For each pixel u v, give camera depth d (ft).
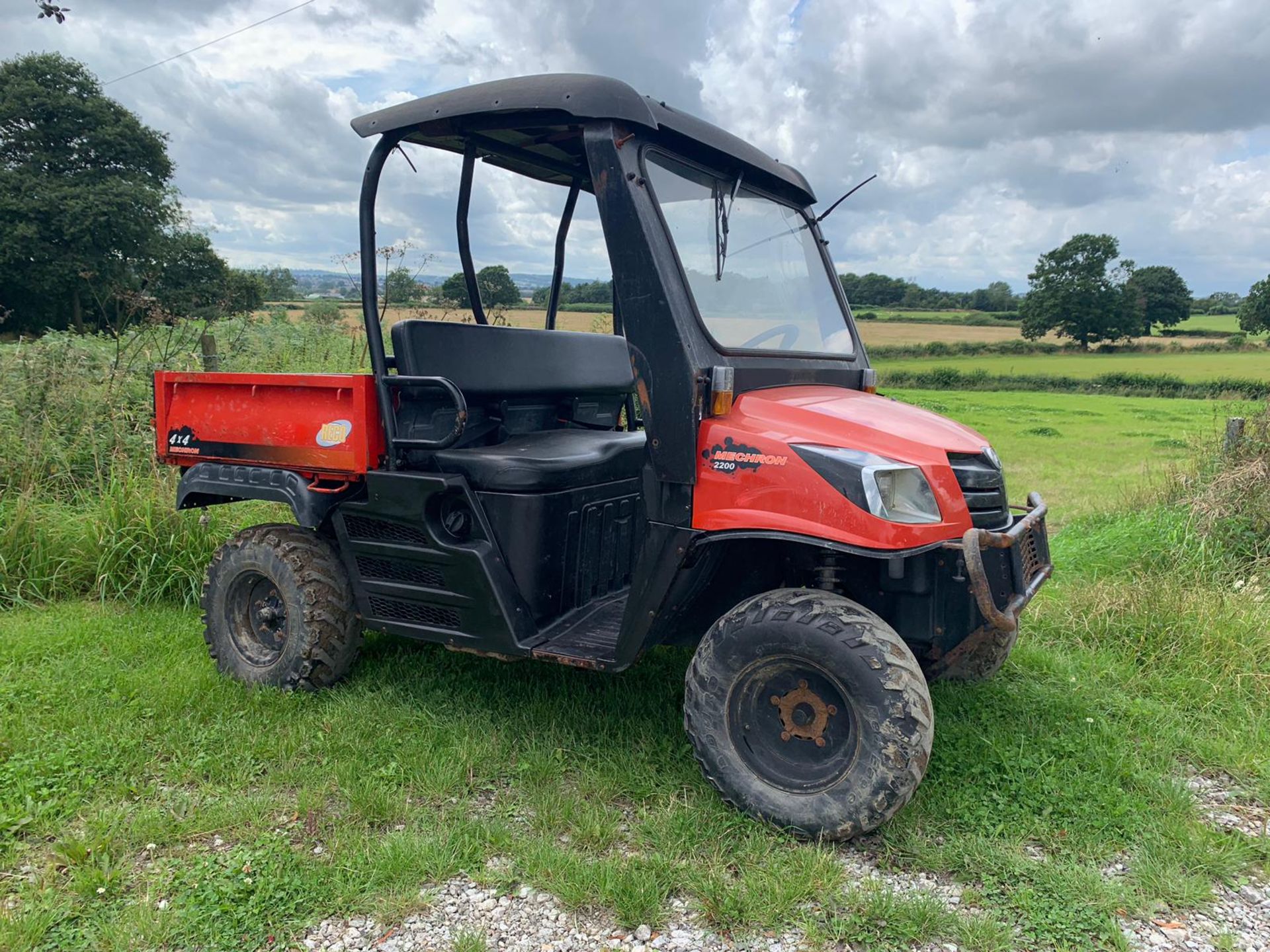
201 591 16.80
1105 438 57.88
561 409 14.42
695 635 11.19
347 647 12.77
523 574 11.03
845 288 14.56
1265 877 8.86
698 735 9.68
